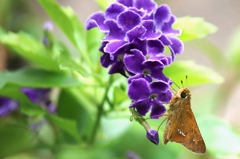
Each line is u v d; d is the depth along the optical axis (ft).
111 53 0.70
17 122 0.92
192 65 0.87
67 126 0.84
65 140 0.91
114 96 0.83
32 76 0.83
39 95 0.90
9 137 0.91
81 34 0.90
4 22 1.16
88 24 0.73
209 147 0.84
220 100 1.22
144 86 0.69
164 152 1.14
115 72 0.72
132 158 0.96
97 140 0.91
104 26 0.73
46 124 1.01
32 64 1.23
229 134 0.85
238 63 1.14
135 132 1.15
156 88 0.69
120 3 0.75
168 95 0.70
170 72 0.86
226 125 0.87
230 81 1.18
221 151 0.83
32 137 0.91
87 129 0.91
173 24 0.80
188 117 0.74
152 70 0.70
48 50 0.89
